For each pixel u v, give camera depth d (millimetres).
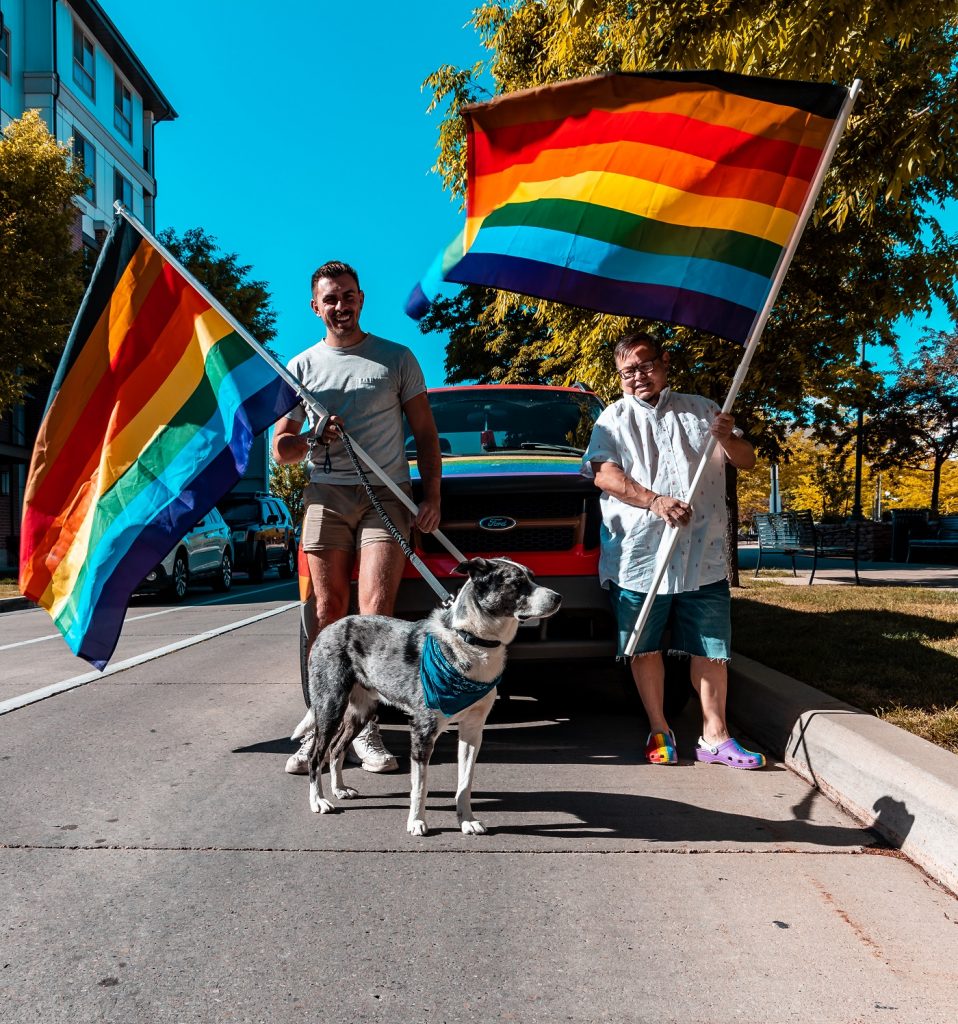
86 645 4395
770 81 3941
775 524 14664
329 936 2598
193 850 3277
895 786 3389
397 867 3131
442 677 3357
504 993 2289
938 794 3133
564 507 4836
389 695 3631
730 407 3996
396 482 4395
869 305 9477
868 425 26156
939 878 3014
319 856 3230
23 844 3320
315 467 4422
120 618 4441
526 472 4930
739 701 5227
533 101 4082
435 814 3717
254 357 4465
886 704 4555
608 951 2514
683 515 4023
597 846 3332
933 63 6262
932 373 25594
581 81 4039
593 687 6445
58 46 25422
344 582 4477
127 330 4605
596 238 4129
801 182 4047
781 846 3322
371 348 4469
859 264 9125
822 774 4020
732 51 5551
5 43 23859
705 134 4043
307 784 4133
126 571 4434
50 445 4539
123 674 7027
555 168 4156
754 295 4090
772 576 14500
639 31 5637
